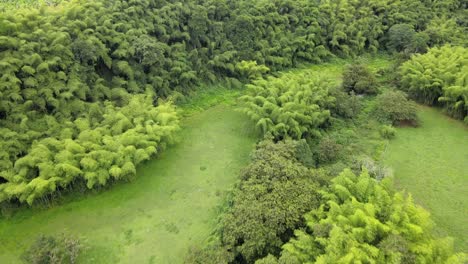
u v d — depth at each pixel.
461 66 26.45
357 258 11.85
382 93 27.92
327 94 25.05
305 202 14.96
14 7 23.88
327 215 14.23
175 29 26.94
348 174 16.25
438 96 26.23
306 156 18.97
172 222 16.64
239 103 26.27
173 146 21.78
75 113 19.72
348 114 24.70
